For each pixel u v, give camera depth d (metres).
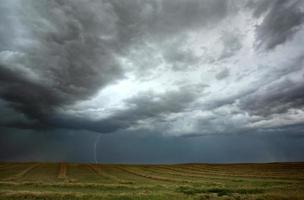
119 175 63.53
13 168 79.75
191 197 25.38
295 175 55.44
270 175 56.25
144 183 42.56
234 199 24.53
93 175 63.22
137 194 25.91
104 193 26.98
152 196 25.17
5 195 24.02
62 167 91.50
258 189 31.20
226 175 59.47
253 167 90.38
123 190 31.70
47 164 104.75
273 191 29.03
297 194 25.62
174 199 24.17
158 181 47.34
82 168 89.50
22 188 31.23
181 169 85.19
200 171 74.94
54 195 24.53
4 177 51.44
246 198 24.58
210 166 100.38
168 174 64.88
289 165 93.19
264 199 23.97
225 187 34.12
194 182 43.25
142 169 86.19
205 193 28.81
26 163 106.88
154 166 102.44
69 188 32.56
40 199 23.41
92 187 33.59
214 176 57.12
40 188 31.80
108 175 63.31
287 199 23.98
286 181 44.06
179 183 42.97
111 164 115.69
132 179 52.03
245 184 40.03
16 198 23.38
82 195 24.75
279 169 77.44
